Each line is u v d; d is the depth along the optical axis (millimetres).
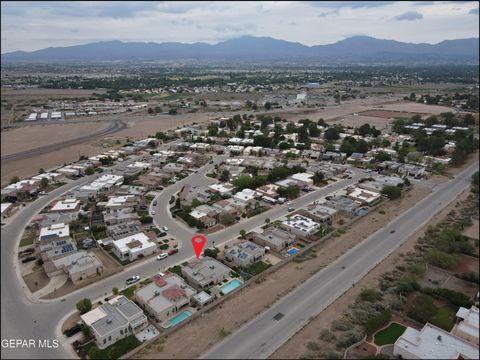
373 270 99812
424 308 80438
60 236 118812
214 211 135125
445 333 73562
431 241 114375
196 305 87250
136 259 107812
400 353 69812
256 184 161875
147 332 78562
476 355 68125
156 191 163000
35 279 98500
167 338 76188
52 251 109062
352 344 73062
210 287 93938
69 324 81000
